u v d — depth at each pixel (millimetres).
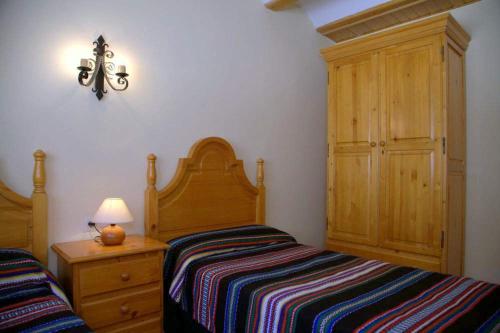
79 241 2127
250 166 3074
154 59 2467
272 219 3252
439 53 2672
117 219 2002
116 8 2295
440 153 2664
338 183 3271
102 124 2244
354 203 3158
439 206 2666
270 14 3240
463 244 2973
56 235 2074
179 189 2547
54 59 2064
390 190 2932
